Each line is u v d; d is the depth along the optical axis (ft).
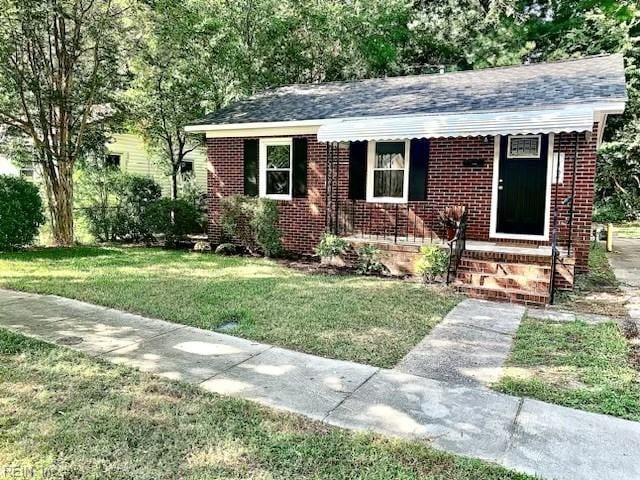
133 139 78.89
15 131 53.06
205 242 52.44
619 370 18.69
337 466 12.00
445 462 12.23
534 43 79.56
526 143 37.50
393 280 35.70
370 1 75.92
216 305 27.45
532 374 18.34
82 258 43.88
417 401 15.84
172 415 14.46
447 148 39.93
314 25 71.15
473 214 39.50
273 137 47.42
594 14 75.97
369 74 77.82
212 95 65.05
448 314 26.71
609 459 12.50
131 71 61.98
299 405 15.38
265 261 43.96
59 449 12.50
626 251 54.75
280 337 22.21
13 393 15.75
